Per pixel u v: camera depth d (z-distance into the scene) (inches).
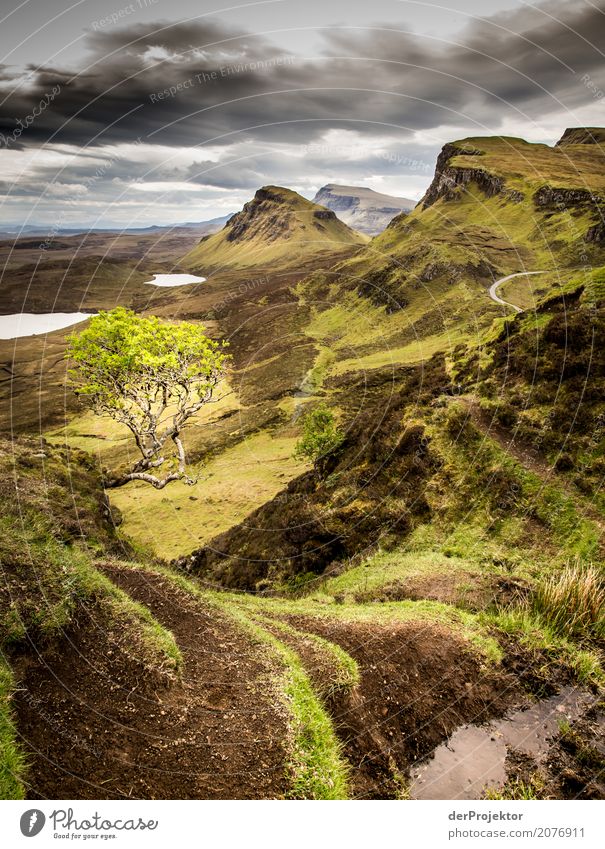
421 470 818.8
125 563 469.1
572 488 636.1
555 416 750.5
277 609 508.7
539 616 417.1
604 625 408.5
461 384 1002.7
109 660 287.9
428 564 600.7
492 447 767.7
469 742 298.5
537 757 288.5
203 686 292.7
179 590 432.1
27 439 774.5
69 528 490.0
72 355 478.9
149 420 525.7
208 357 522.0
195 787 221.6
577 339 828.6
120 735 241.1
